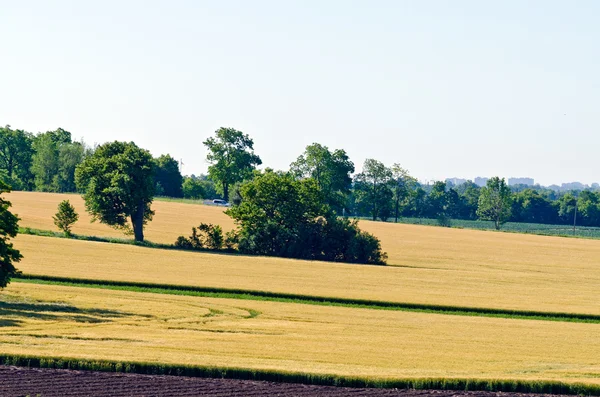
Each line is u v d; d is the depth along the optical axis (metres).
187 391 42.44
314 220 125.06
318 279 95.19
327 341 56.84
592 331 67.19
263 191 123.56
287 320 66.44
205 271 96.62
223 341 54.78
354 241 121.12
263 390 43.22
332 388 44.19
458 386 44.94
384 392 43.84
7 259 68.62
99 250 109.31
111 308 67.88
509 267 122.44
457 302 81.44
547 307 80.44
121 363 45.78
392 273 105.88
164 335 56.16
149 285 82.81
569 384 44.91
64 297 72.25
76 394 41.09
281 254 121.94
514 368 49.81
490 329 66.25
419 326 66.44
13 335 52.72
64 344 50.56
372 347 55.16
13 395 40.50
